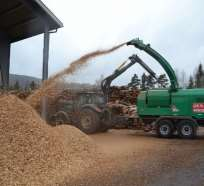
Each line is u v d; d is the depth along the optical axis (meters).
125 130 19.05
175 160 10.09
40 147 8.34
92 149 10.16
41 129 9.05
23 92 16.39
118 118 17.91
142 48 17.48
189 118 15.79
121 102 20.84
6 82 15.71
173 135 16.44
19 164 7.40
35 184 6.93
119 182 7.43
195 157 10.65
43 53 13.01
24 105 9.71
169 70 16.78
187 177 7.97
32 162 7.71
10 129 8.27
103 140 14.62
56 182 7.25
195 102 15.89
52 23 13.08
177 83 16.59
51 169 7.84
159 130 16.14
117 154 10.78
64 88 17.19
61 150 8.88
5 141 7.81
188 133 15.75
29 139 8.34
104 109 17.69
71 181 7.40
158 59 17.22
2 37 15.50
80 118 17.38
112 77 18.53
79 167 8.50
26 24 14.26
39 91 13.53
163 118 16.19
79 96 17.86
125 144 13.35
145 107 16.83
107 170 8.52
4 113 8.76
